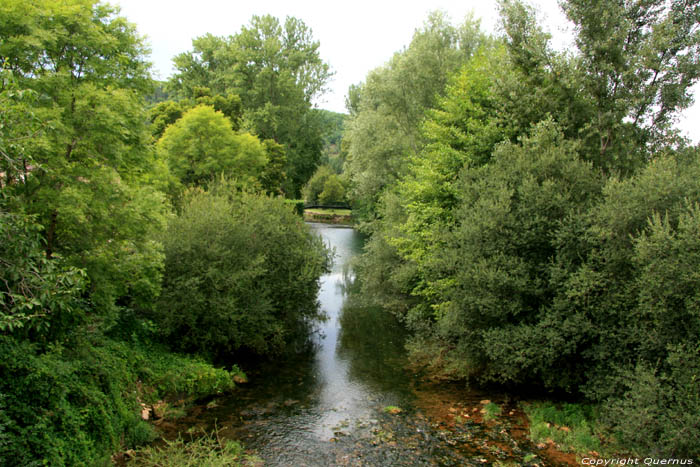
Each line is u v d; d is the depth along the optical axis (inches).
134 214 370.0
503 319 424.8
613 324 372.5
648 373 312.7
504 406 426.3
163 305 488.1
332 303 924.6
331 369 549.0
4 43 310.0
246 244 566.6
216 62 1841.8
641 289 336.5
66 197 315.3
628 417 306.7
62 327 328.8
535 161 476.1
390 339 686.5
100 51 366.6
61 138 312.2
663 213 353.4
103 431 297.7
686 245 299.0
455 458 327.9
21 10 311.4
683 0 550.6
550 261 430.9
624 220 362.3
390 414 412.5
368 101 1178.6
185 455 317.4
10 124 234.7
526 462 318.7
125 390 365.4
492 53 732.0
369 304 901.2
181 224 520.1
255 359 585.0
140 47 420.5
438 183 646.5
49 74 327.9
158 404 401.4
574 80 546.3
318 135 2028.8
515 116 606.5
